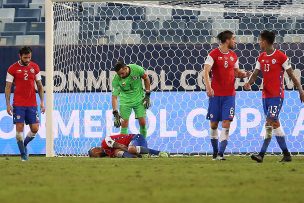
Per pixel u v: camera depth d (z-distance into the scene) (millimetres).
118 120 46812
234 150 52188
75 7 56312
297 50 54344
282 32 60719
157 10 62250
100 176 27547
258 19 61188
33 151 53469
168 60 54219
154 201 18562
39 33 66312
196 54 54156
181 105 53250
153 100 53438
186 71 54031
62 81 54969
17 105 41812
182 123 52969
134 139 46438
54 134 54062
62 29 55781
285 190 21719
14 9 67812
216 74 40000
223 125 40500
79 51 55344
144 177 26906
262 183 24234
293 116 52312
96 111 53688
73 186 23250
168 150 52750
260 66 39031
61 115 54281
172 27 62000
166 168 32469
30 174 29000
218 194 20469
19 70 41719
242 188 22391
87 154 53281
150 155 48531
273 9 58500
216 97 40250
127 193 20766
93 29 59312
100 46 55125
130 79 46938
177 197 19594
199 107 53125
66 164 36688
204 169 31719
